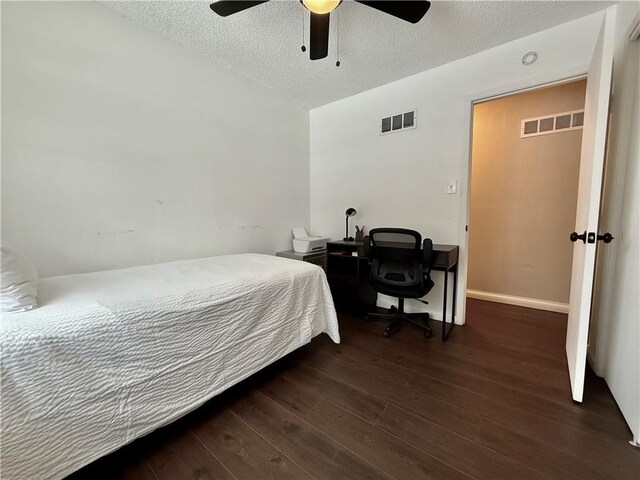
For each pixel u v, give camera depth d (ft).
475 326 8.27
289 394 5.20
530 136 9.61
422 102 8.71
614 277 5.20
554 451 3.83
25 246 5.24
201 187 8.04
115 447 3.53
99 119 6.03
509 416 4.52
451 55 7.72
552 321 8.56
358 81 9.25
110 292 4.28
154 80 6.86
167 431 4.32
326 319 6.83
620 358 4.68
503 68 7.28
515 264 10.22
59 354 3.13
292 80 9.19
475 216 10.94
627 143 5.01
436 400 4.96
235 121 8.82
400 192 9.40
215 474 3.59
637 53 4.80
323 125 11.29
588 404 4.76
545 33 6.68
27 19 5.07
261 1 4.75
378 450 3.92
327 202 11.41
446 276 7.25
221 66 8.30
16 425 2.84
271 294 5.59
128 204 6.57
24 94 5.10
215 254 8.52
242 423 4.48
